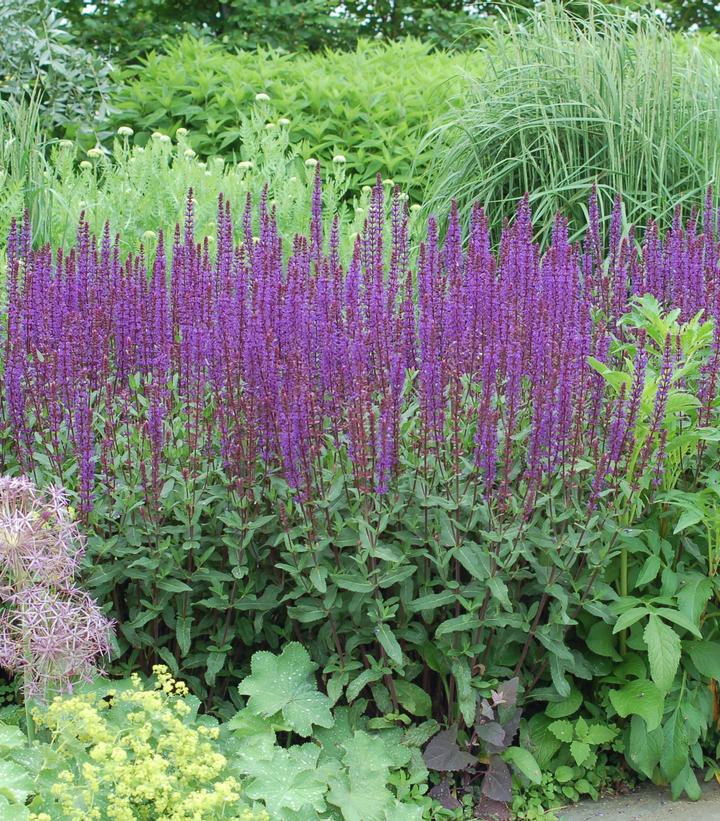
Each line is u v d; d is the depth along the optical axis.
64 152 6.92
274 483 3.35
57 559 2.89
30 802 2.62
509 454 3.25
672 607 3.60
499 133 6.77
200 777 2.69
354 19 16.92
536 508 3.37
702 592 3.49
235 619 3.51
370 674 3.29
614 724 3.57
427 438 3.32
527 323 3.61
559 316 3.66
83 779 2.72
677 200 6.42
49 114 9.05
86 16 14.95
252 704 3.22
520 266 3.84
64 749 2.78
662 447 3.37
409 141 9.02
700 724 3.48
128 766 2.59
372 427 3.15
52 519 2.93
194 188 6.52
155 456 3.24
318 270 3.85
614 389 3.59
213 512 3.48
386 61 11.28
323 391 3.52
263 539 3.49
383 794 3.06
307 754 3.11
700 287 4.18
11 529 2.83
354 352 3.35
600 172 6.71
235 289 3.61
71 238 6.11
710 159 6.65
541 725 3.59
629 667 3.57
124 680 3.34
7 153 6.31
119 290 3.77
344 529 3.29
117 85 9.64
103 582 3.27
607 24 7.33
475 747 3.43
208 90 9.89
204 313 3.72
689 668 3.61
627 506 3.37
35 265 3.83
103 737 2.69
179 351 3.58
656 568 3.48
